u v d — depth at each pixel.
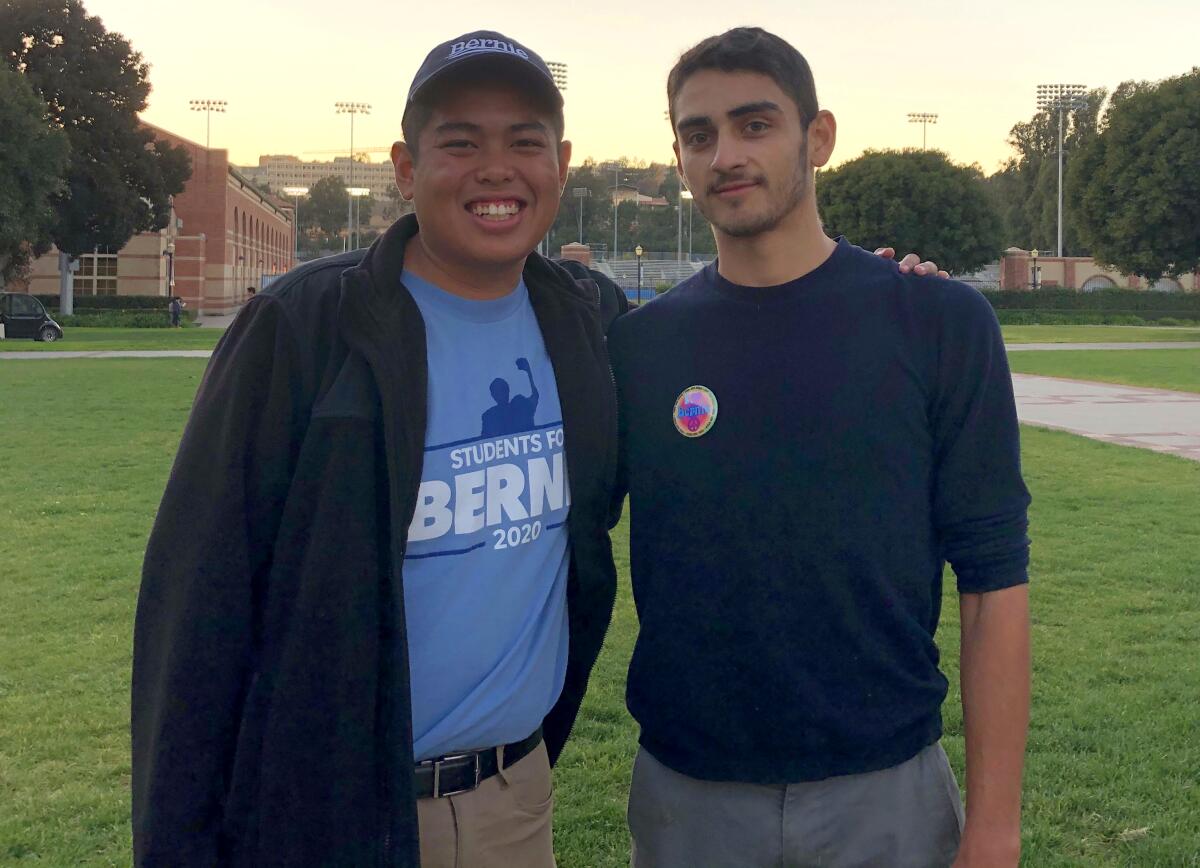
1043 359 25.73
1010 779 1.93
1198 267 44.16
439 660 1.96
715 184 2.02
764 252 2.03
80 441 11.34
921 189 54.06
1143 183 41.34
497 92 1.93
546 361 2.10
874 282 2.03
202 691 1.82
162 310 46.31
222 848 1.87
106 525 7.54
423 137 1.96
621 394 2.15
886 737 1.96
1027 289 55.38
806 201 2.05
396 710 1.82
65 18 37.25
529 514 2.04
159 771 1.82
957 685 4.62
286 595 1.83
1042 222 77.56
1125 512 8.19
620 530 7.47
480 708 1.98
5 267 35.34
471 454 1.97
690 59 2.06
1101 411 15.30
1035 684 4.63
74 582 6.16
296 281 1.93
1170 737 4.09
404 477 1.87
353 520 1.82
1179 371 22.27
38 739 4.10
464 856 2.04
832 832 1.97
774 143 2.00
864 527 1.93
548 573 2.11
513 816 2.10
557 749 2.33
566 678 2.29
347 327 1.86
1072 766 3.85
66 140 32.22
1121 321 49.00
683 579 2.02
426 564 1.94
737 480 1.97
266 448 1.86
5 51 36.88
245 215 62.94
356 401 1.84
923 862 2.00
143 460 10.19
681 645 2.03
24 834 3.43
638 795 2.17
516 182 1.96
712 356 2.03
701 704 2.01
